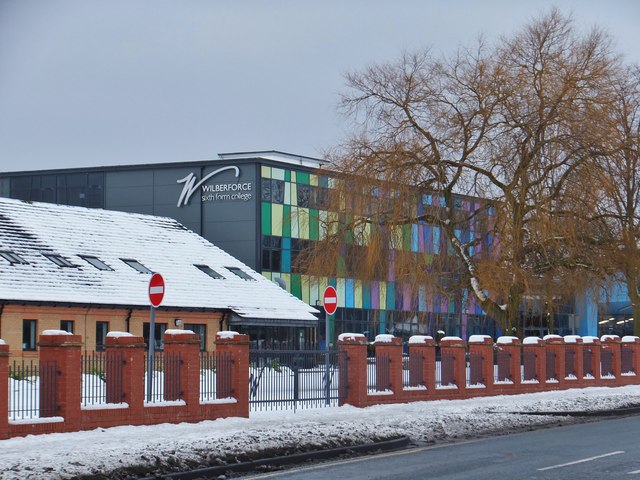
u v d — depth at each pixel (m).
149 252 66.50
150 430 25.31
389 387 36.12
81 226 65.12
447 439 26.47
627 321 103.62
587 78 46.41
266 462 21.14
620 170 46.78
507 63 47.31
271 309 66.69
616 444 24.62
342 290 84.56
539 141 46.03
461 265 48.22
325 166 49.81
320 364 33.50
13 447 21.12
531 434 27.81
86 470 18.08
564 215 45.66
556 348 47.34
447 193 47.75
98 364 26.59
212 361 29.42
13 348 51.78
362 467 20.62
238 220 83.88
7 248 56.69
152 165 86.69
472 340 41.84
